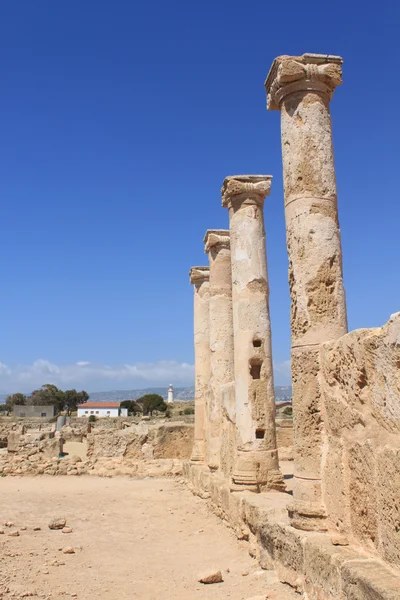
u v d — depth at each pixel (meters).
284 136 8.65
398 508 5.44
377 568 5.63
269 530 8.33
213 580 8.34
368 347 6.06
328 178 8.30
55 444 25.69
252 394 12.36
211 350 16.66
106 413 95.25
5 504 15.85
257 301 12.83
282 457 22.69
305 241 8.07
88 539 11.72
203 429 19.41
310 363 7.70
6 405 107.56
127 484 19.80
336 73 8.60
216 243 16.80
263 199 13.50
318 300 7.87
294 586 7.23
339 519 6.87
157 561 9.89
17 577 8.59
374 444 5.99
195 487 17.12
